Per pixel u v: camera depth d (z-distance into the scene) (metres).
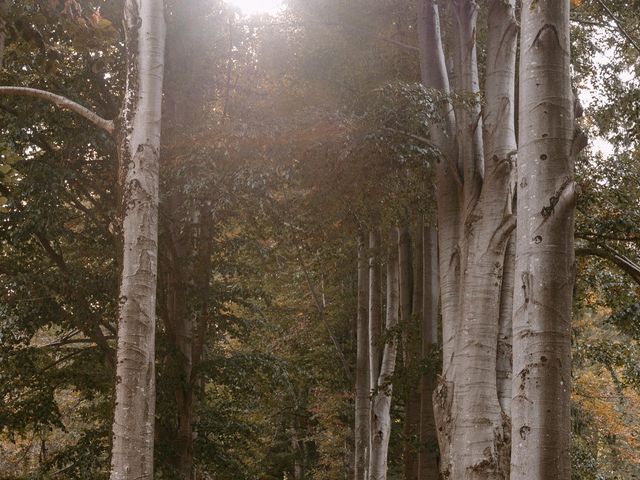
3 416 15.89
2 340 14.83
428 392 16.36
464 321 11.08
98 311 15.92
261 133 11.14
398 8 14.41
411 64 14.79
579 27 15.52
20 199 14.32
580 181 10.55
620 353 17.16
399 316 22.38
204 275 16.73
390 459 25.25
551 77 6.06
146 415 8.18
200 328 16.72
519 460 5.66
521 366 5.76
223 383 17.11
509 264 11.41
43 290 14.80
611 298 13.96
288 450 33.25
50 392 16.30
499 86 11.46
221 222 16.78
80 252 16.38
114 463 8.00
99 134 14.42
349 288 25.88
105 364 16.33
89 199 15.77
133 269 8.47
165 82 15.99
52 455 17.39
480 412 10.70
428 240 17.03
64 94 14.45
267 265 19.39
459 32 12.38
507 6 11.63
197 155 11.72
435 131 11.79
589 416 22.44
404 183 12.04
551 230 5.82
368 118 10.88
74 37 6.87
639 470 24.48
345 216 12.80
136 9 9.29
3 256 16.11
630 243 12.31
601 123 15.64
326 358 26.11
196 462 17.81
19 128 14.11
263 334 25.33
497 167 11.24
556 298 5.73
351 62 14.27
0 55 6.36
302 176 11.53
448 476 10.80
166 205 15.95
